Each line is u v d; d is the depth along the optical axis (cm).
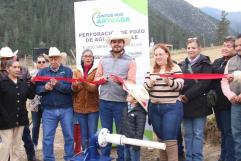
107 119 605
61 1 11250
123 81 577
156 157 719
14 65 595
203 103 575
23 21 9756
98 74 607
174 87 508
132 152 552
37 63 772
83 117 640
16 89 596
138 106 535
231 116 555
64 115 627
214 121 800
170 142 519
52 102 622
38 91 623
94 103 635
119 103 595
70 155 630
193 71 578
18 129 608
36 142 758
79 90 631
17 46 8062
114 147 777
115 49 593
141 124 530
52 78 610
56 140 898
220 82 588
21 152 777
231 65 554
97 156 365
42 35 9088
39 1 11050
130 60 595
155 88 522
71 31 9375
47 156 628
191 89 566
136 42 708
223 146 633
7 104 588
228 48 583
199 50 586
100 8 734
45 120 628
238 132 550
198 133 577
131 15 709
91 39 747
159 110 521
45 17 10300
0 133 589
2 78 590
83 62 643
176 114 516
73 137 638
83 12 751
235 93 544
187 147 591
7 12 10438
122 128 546
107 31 730
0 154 587
